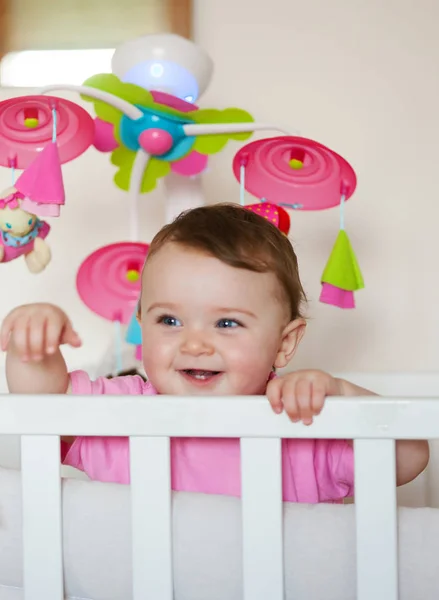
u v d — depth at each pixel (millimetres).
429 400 677
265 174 1233
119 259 1334
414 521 695
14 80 1681
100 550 731
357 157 1709
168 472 714
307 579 702
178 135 1232
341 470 964
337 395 739
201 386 903
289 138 1130
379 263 1711
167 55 1239
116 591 736
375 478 687
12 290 1742
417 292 1705
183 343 893
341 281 1185
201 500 729
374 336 1716
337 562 700
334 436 690
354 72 1716
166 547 712
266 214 1194
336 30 1717
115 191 1725
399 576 687
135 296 1371
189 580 717
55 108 1117
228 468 945
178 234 920
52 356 883
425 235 1702
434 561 682
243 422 701
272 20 1720
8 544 755
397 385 1354
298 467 958
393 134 1706
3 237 1229
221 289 889
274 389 702
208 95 1714
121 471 957
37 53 1679
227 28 1720
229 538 712
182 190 1343
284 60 1716
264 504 699
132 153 1287
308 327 1724
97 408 717
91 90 1153
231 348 895
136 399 713
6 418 728
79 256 1729
